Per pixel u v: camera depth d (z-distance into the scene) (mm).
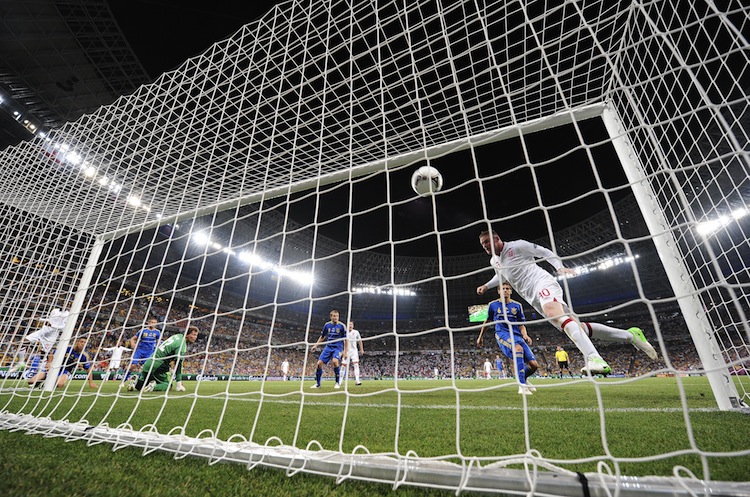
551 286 3275
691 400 3316
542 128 3146
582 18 2031
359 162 4586
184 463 1498
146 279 25250
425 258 40562
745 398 3207
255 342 31172
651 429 1940
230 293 32375
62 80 18797
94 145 4402
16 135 19906
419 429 2141
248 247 30375
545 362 31922
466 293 40688
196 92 3797
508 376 19156
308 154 4039
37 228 5426
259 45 3506
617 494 959
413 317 41344
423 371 34781
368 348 39438
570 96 3797
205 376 22281
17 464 1461
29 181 4945
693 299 2635
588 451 1539
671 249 2738
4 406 3514
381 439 1879
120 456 1603
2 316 5020
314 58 3176
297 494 1145
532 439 1793
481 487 1093
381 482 1219
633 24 2850
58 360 5094
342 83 3061
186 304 28344
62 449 1722
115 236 5266
